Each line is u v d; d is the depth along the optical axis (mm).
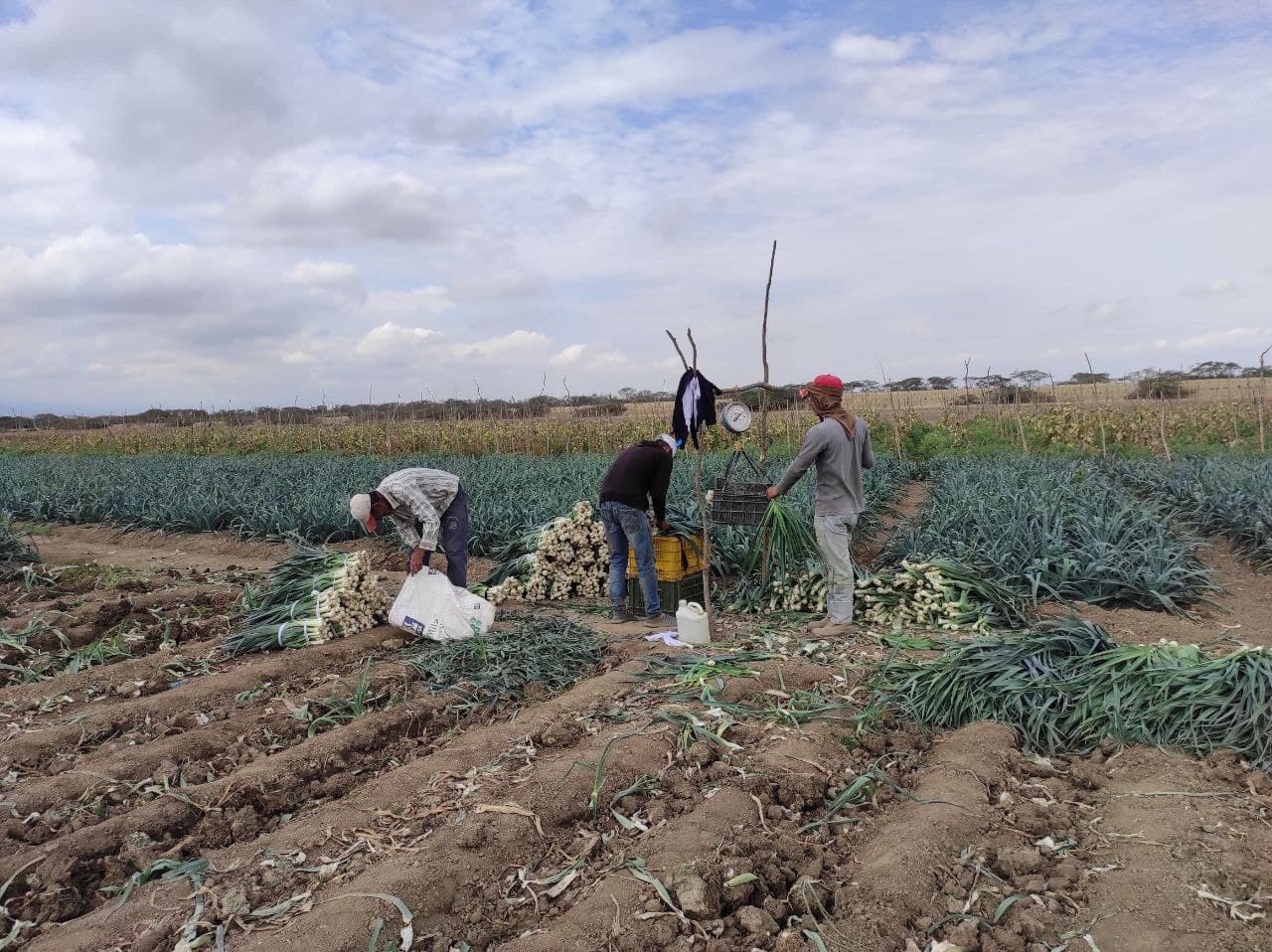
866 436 6945
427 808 4113
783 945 3018
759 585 7965
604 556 8844
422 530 7027
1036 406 25250
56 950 3156
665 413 29594
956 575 7176
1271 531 9078
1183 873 3240
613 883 3342
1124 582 7402
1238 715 4383
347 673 6422
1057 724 4734
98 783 4512
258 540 12438
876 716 5031
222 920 3277
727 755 4508
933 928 3062
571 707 5379
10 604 8734
